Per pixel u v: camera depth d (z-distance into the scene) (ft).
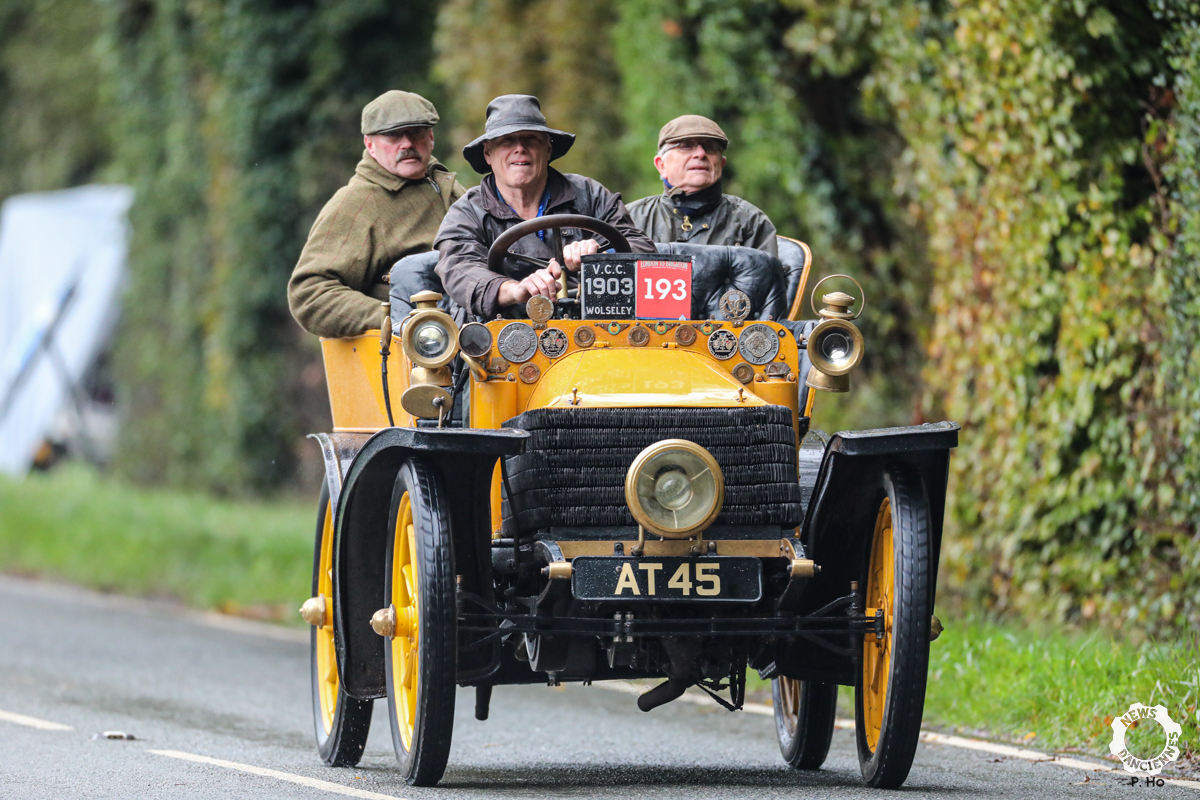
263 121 250.98
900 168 134.82
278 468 258.57
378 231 88.89
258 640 151.12
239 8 249.55
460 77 187.11
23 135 397.39
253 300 253.44
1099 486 109.40
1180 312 101.71
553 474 65.77
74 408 303.89
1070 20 108.17
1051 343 115.03
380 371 80.43
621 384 68.54
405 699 71.82
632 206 91.25
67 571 201.98
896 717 65.77
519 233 74.02
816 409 147.02
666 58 152.25
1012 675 96.43
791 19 145.18
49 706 107.45
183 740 92.84
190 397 268.62
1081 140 108.68
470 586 67.77
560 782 74.95
